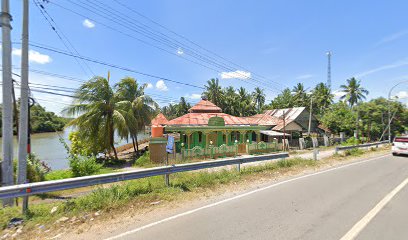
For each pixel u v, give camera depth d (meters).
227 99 55.09
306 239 4.16
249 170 10.52
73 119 20.22
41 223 4.79
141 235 4.33
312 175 10.21
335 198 6.66
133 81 24.98
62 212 5.34
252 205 6.04
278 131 29.84
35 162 11.08
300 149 26.77
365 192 7.32
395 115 35.28
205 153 19.36
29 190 5.07
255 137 27.11
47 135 64.75
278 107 59.38
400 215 5.32
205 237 4.23
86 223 4.86
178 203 6.19
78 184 5.75
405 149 16.97
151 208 5.76
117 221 4.98
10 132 7.03
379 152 20.45
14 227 4.62
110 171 14.33
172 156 18.17
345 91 49.56
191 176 8.84
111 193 6.18
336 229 4.58
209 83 54.41
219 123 22.45
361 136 37.12
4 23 6.87
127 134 21.34
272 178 9.53
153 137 18.44
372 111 34.59
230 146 20.73
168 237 4.23
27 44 7.21
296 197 6.76
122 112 20.48
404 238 4.20
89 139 19.98
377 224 4.82
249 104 56.06
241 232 4.44
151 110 25.16
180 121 22.89
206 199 6.57
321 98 52.22
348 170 11.54
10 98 7.05
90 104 19.97
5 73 6.94
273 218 5.14
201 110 26.75
